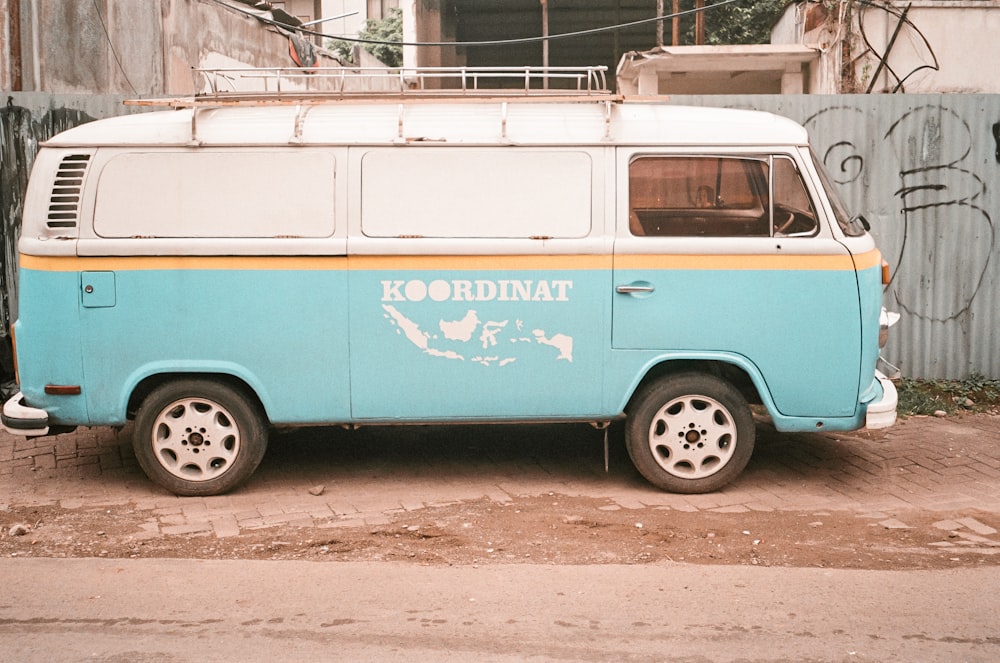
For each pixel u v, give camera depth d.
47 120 8.50
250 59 14.02
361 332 5.83
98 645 3.86
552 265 5.80
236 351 5.80
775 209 5.85
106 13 10.53
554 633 3.98
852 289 5.82
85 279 5.74
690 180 5.85
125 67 10.84
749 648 3.84
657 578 4.60
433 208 5.81
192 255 5.75
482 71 6.09
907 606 4.27
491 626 4.05
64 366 5.80
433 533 5.25
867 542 5.18
